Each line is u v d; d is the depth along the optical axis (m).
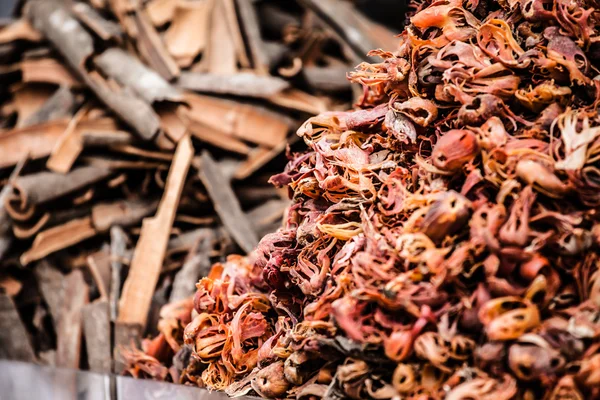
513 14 0.63
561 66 0.59
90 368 0.97
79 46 1.27
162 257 1.04
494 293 0.54
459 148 0.57
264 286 0.71
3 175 1.22
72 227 1.17
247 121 1.27
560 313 0.54
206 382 0.69
